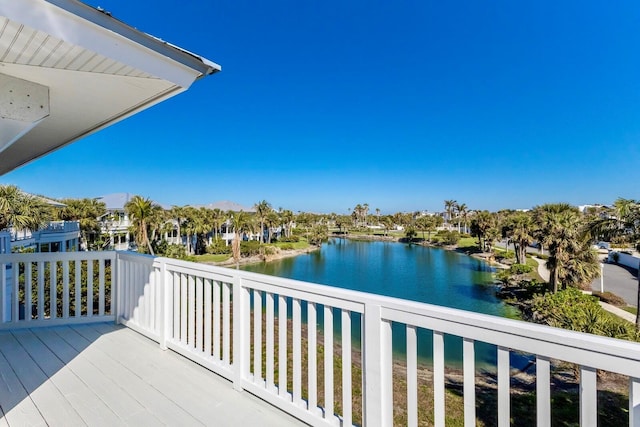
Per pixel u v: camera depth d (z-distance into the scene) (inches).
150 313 114.8
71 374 88.5
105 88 66.7
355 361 287.6
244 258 1462.8
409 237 2444.6
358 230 3341.5
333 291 63.3
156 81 62.8
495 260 1369.3
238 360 82.2
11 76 61.3
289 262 1437.0
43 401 75.2
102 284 133.4
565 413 217.8
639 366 34.3
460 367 334.0
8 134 64.5
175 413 71.9
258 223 1723.7
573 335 38.6
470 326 46.7
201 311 96.0
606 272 1015.0
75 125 92.2
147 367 93.3
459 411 197.0
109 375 88.4
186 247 1460.4
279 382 73.9
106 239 1226.0
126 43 55.2
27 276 124.9
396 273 1147.9
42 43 49.6
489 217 1601.9
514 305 697.6
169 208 1560.0
